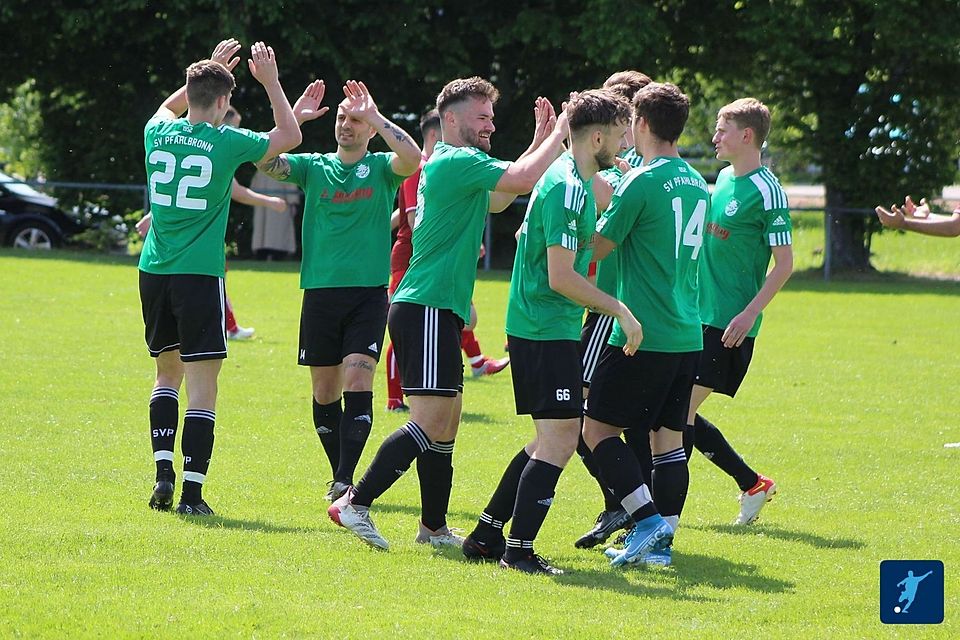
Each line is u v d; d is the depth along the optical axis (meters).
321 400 28.42
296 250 96.94
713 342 25.83
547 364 20.88
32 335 49.50
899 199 95.31
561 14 94.88
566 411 20.86
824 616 19.16
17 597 18.52
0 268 74.50
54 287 66.62
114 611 18.06
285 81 97.69
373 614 18.39
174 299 24.62
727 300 25.83
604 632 17.84
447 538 23.47
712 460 26.08
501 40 90.94
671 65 98.56
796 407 40.81
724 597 20.12
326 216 27.53
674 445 22.89
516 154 98.75
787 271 25.20
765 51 92.81
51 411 34.66
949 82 94.94
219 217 24.94
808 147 97.00
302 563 21.14
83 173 100.44
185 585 19.52
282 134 25.09
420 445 22.25
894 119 95.38
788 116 98.75
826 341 57.91
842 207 97.19
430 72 92.50
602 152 20.92
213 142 24.53
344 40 93.12
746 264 25.83
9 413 34.09
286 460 30.39
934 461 32.72
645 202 21.38
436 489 23.17
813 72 95.00
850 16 92.06
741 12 94.75
